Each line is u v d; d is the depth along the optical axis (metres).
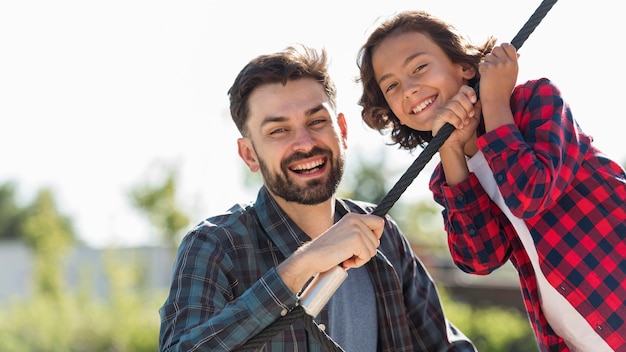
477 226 2.76
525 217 2.44
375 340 3.02
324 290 2.52
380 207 2.54
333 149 2.91
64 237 30.31
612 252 2.49
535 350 10.63
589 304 2.49
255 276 2.92
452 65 2.80
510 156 2.46
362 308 3.01
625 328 2.45
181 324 2.74
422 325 3.19
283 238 2.98
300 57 2.93
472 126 2.62
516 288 13.88
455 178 2.74
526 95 2.61
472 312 12.55
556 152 2.45
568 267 2.51
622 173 2.63
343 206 3.15
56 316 16.05
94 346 15.13
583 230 2.51
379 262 3.03
